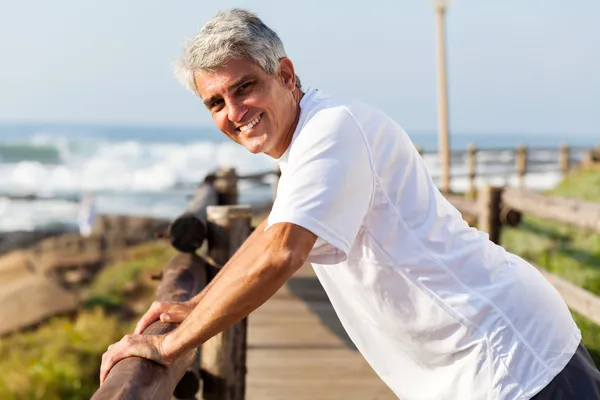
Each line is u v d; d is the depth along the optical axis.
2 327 9.44
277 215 1.41
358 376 3.65
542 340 1.51
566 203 4.55
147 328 1.71
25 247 20.39
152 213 30.73
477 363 1.52
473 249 1.57
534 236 7.78
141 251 16.45
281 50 1.51
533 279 1.59
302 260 1.39
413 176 1.55
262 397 3.35
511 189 5.41
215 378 2.72
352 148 1.45
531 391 1.48
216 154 47.97
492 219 5.49
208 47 1.44
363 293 1.61
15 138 81.12
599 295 5.56
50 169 42.72
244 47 1.44
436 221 1.55
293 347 4.18
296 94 1.59
